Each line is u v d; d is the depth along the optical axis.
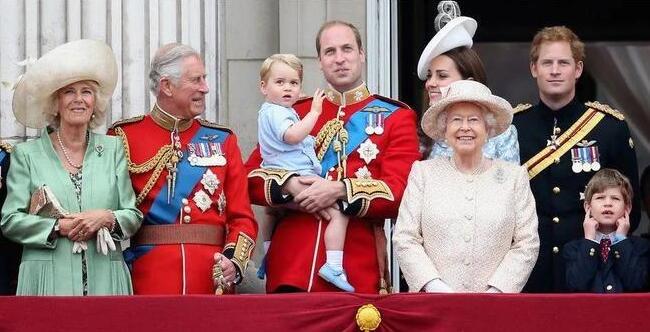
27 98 36.25
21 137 42.00
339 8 44.09
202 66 36.97
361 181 36.56
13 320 34.41
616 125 38.88
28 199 35.84
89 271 35.59
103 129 42.34
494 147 38.12
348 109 37.62
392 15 44.91
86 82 36.19
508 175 36.03
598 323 34.00
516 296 34.12
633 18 50.06
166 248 36.38
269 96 37.19
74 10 42.47
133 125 37.12
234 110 44.09
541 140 38.84
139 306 34.44
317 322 34.34
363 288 36.75
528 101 49.84
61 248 35.56
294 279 36.59
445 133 36.44
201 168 36.78
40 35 42.38
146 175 36.66
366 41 44.25
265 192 36.72
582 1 50.16
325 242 36.62
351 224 36.94
